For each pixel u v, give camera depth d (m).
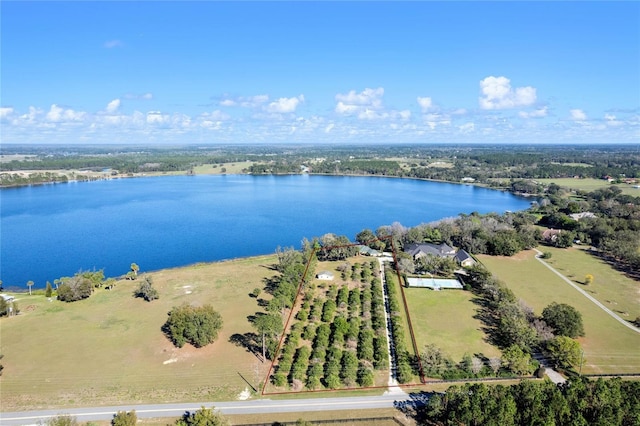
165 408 74.62
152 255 190.38
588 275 143.38
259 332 97.50
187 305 105.56
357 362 88.75
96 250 196.25
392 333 102.50
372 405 75.81
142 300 125.31
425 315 113.12
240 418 72.00
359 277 143.75
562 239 185.62
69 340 99.94
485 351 94.81
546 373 86.19
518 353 85.31
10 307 114.50
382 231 196.00
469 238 178.00
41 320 111.50
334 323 101.81
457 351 94.56
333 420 71.75
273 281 142.12
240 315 113.88
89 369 87.25
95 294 131.25
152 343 98.19
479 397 68.81
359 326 105.62
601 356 93.75
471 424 67.12
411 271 147.00
